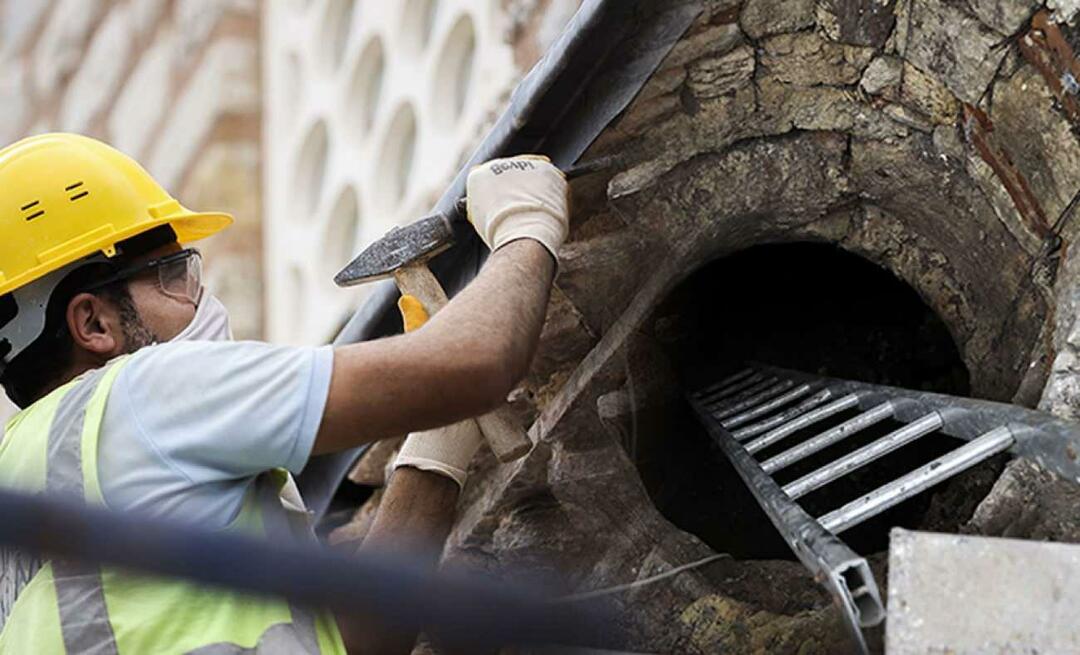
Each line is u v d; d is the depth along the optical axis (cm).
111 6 962
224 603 341
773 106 418
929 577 299
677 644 439
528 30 653
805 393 469
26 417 357
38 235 381
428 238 392
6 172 388
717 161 425
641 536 448
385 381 341
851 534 484
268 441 340
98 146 396
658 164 421
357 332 458
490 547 454
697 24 401
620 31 393
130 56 937
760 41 407
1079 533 369
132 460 343
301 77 836
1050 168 391
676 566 444
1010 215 407
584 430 448
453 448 399
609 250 432
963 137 407
